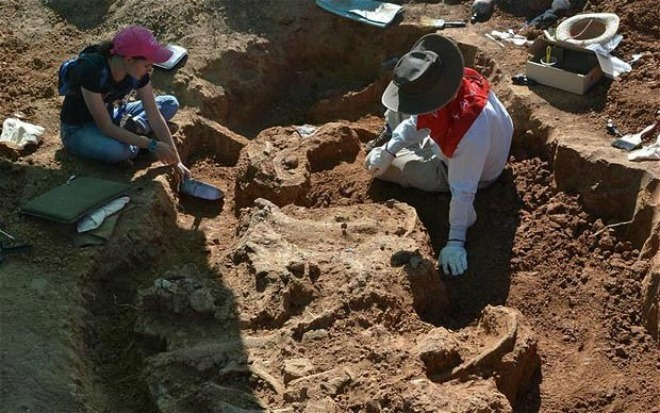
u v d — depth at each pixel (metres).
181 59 4.54
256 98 4.70
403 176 3.93
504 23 4.80
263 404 2.82
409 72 3.41
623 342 3.38
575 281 3.59
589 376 3.27
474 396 2.88
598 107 4.11
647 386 3.21
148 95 3.79
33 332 2.98
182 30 4.75
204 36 4.73
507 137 3.79
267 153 4.04
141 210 3.59
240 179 3.99
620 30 4.46
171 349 3.04
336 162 4.18
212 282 3.32
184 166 4.01
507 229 3.81
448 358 3.04
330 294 3.22
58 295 3.16
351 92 4.74
